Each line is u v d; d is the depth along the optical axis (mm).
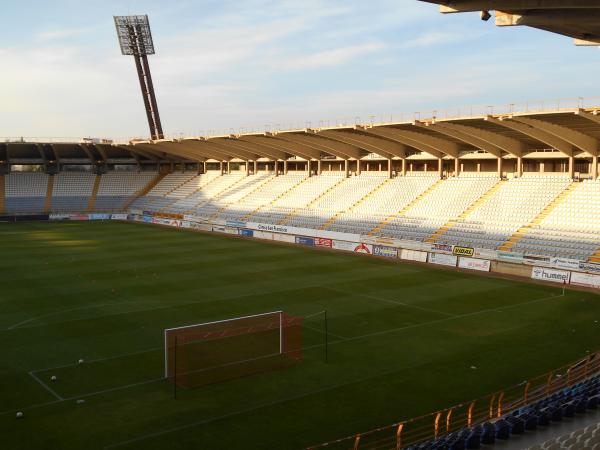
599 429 14984
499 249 49156
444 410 18344
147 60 103562
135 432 17266
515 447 14117
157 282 39625
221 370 22391
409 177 69125
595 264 40781
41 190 95438
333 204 71250
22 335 26891
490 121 45906
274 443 16656
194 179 97312
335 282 40812
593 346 26375
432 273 45469
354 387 21078
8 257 49844
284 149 74750
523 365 23672
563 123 44812
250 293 36594
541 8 16266
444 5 17453
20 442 16484
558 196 53219
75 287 37562
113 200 97312
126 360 23656
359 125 55125
